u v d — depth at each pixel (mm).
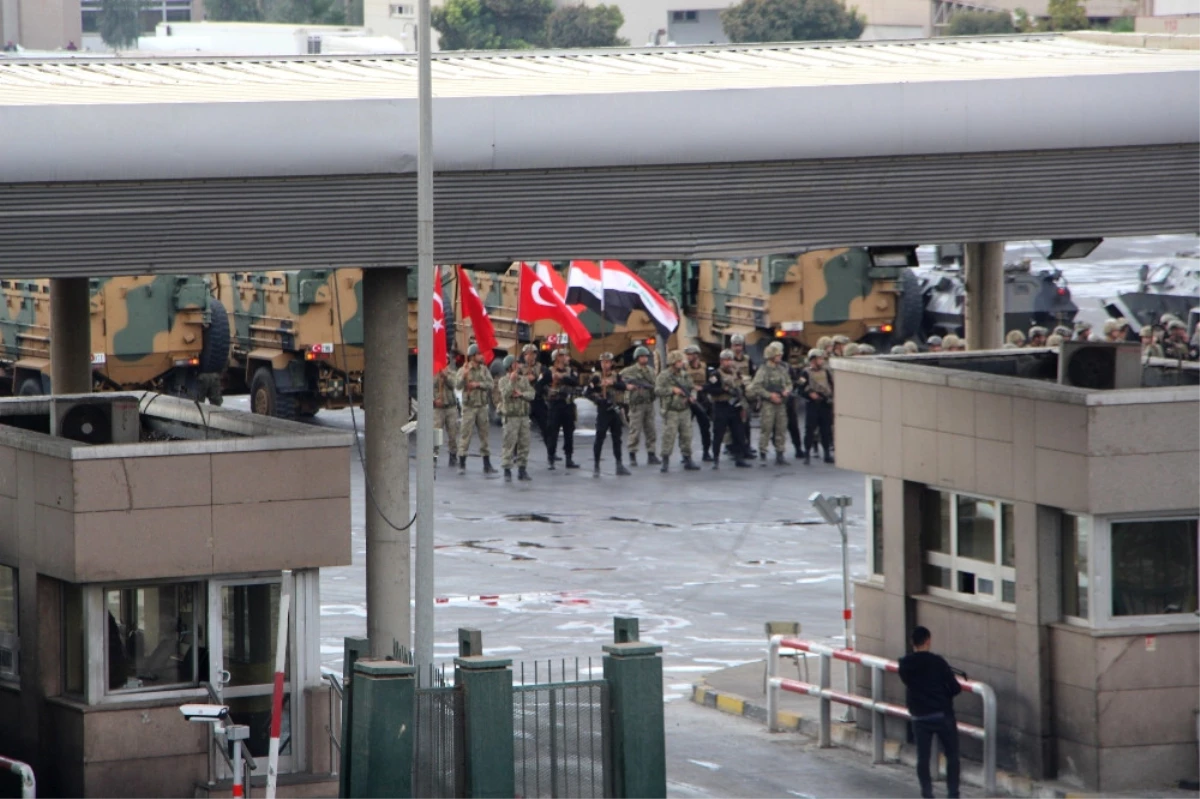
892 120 55438
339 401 124000
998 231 58406
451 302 132125
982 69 63531
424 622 52750
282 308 121875
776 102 54812
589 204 55312
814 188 56312
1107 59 68750
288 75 66000
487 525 98562
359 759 48000
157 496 50625
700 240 56688
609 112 54062
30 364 124125
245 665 52594
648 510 102812
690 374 116625
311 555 52250
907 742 61281
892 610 61781
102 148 50938
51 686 52062
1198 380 64688
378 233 54719
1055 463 54750
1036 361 67438
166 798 51312
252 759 50562
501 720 48656
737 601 82000
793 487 110000
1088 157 57219
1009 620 57062
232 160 52000
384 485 60438
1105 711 54312
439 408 116188
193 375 120875
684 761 60500
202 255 53688
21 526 52344
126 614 51469
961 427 58406
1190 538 55656
